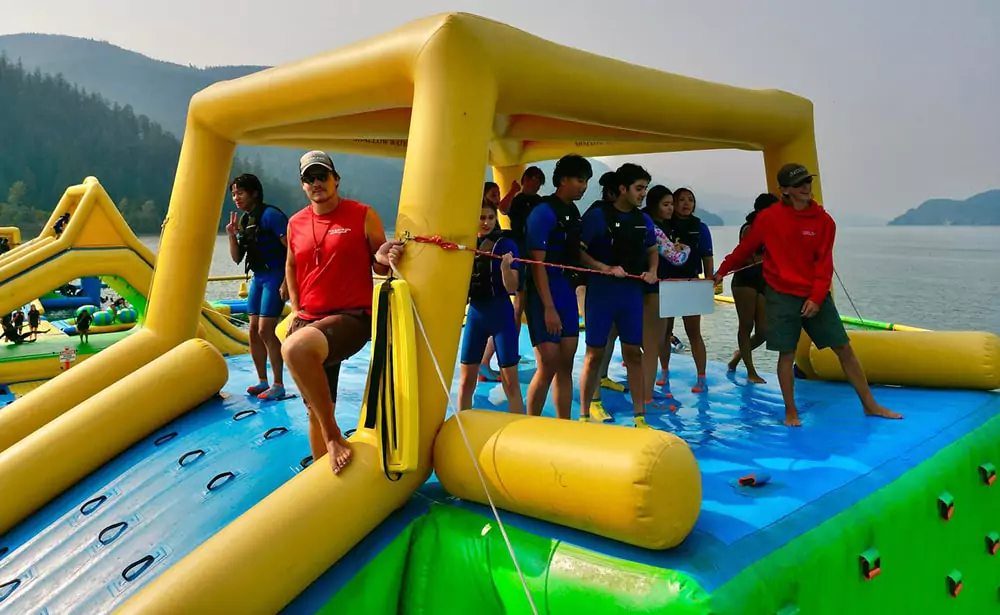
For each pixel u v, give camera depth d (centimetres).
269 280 524
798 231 460
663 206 546
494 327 466
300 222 375
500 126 537
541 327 452
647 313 537
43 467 442
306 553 303
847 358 479
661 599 250
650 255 484
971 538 416
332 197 366
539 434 306
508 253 408
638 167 455
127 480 434
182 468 428
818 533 301
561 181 444
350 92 393
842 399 529
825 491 340
